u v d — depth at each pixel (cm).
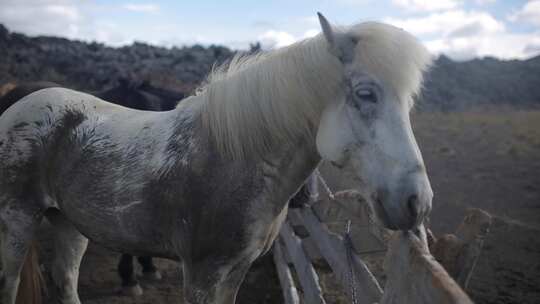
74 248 291
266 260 497
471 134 1594
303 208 369
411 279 127
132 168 226
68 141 247
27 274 281
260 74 212
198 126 222
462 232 152
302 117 204
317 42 202
